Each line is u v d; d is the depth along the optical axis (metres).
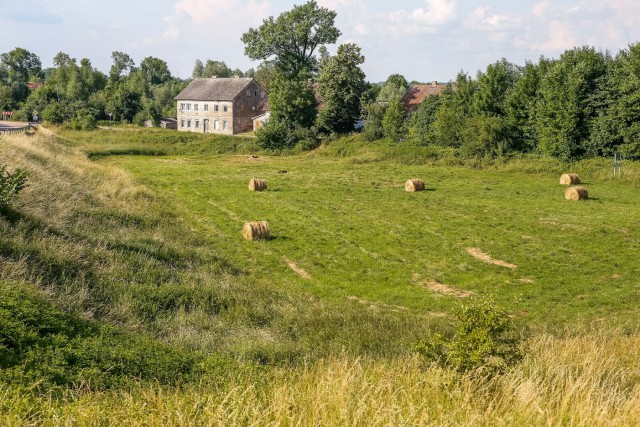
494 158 49.72
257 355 11.98
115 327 11.93
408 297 18.56
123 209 26.25
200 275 18.30
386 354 12.31
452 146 54.59
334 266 21.81
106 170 37.69
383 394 7.24
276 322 15.14
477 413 6.37
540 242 24.56
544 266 21.58
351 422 6.02
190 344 12.33
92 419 6.39
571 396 7.02
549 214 29.70
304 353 12.32
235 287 17.53
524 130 50.09
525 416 6.37
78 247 16.86
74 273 15.12
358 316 15.63
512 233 26.02
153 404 6.99
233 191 36.69
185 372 9.73
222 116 87.19
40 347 9.13
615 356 10.70
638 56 44.09
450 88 63.38
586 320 16.23
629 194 36.06
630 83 43.28
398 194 35.94
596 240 24.77
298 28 74.88
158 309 14.87
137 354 9.96
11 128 59.03
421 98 77.75
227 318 14.99
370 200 33.84
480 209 31.05
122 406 6.87
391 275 20.88
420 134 59.69
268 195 35.34
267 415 6.13
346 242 24.88
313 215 29.75
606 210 30.69
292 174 45.38
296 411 6.43
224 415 6.25
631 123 44.00
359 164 52.53
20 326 9.53
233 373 9.42
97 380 8.49
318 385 7.25
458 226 27.25
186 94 91.38
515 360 8.68
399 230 26.64
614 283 19.66
